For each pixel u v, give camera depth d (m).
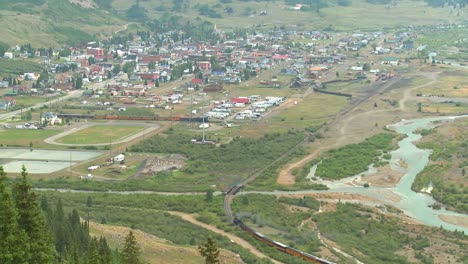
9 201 104.50
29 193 111.19
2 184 105.31
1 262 101.69
